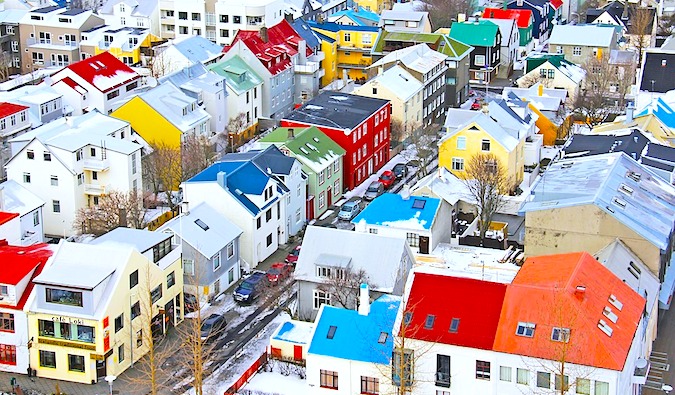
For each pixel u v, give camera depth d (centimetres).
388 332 6831
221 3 16138
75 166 10031
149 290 7494
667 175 9238
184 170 10731
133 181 10312
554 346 6325
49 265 7538
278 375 7400
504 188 10575
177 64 14162
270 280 8925
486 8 18500
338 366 6800
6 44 16150
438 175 10062
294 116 11519
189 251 8594
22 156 10062
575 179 8769
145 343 7812
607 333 6397
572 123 13350
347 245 8231
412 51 13750
